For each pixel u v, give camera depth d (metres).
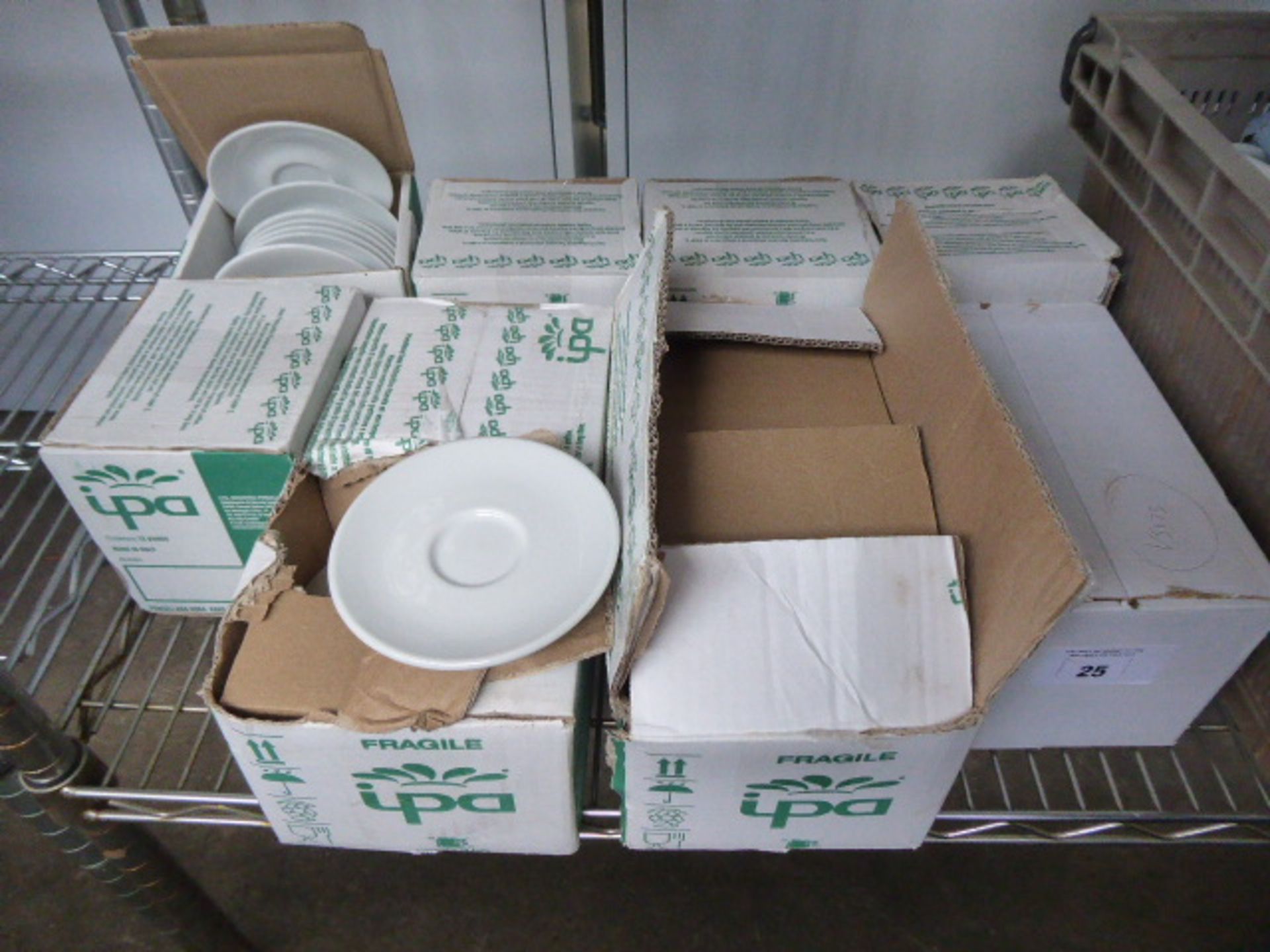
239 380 0.74
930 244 0.74
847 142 1.28
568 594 0.59
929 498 0.67
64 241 1.42
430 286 0.86
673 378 0.82
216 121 0.90
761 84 1.22
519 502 0.65
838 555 0.58
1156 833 0.70
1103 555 0.63
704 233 0.92
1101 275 0.87
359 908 1.15
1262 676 0.68
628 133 1.25
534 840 0.64
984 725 0.71
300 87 0.88
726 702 0.54
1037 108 1.23
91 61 1.21
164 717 1.03
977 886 1.15
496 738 0.55
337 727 0.55
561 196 0.96
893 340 0.80
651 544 0.48
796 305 0.88
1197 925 1.11
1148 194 0.81
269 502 0.72
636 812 0.62
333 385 0.76
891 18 1.15
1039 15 1.14
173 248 1.43
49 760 0.66
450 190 0.97
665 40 1.17
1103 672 0.65
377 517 0.64
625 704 0.56
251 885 1.16
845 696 0.55
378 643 0.56
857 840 0.65
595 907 1.15
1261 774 0.70
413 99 1.25
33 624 0.82
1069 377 0.80
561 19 1.17
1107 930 1.11
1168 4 1.12
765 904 1.15
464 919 1.14
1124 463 0.71
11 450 0.97
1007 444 0.57
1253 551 0.64
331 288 0.83
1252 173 0.66
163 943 1.12
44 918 1.14
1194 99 0.88
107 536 0.74
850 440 0.70
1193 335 0.78
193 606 0.81
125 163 1.33
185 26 0.85
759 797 0.60
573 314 0.84
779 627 0.56
